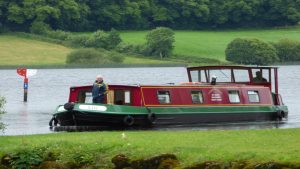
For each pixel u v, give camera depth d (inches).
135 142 1507.1
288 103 4151.1
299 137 1535.4
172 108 2495.1
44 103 4261.8
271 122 2736.2
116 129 2362.2
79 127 2358.5
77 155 1462.8
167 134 1670.8
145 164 1382.9
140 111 2404.0
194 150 1397.6
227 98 2664.9
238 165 1288.1
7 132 2343.8
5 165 1481.3
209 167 1310.3
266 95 2807.6
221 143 1471.5
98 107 2342.5
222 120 2628.0
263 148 1382.9
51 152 1488.7
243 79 2847.0
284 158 1270.9
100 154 1457.9
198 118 2556.6
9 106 3932.1
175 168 1339.8
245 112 2699.3
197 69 2874.0
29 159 1477.6
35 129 2484.0
